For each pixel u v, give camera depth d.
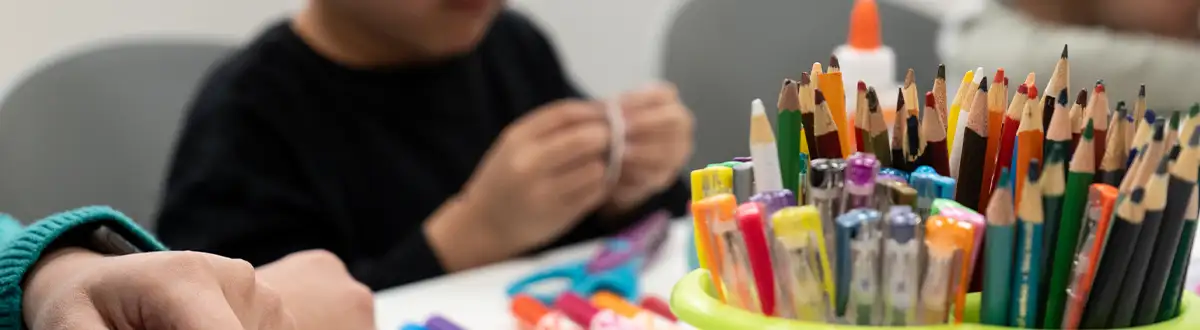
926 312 0.21
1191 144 0.19
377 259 0.65
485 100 0.78
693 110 0.94
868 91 0.23
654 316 0.34
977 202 0.22
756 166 0.22
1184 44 0.55
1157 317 0.21
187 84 0.79
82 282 0.24
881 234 0.20
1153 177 0.19
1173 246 0.20
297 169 0.66
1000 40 0.56
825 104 0.22
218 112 0.65
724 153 0.90
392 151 0.70
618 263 0.48
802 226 0.21
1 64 0.85
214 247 0.59
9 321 0.26
